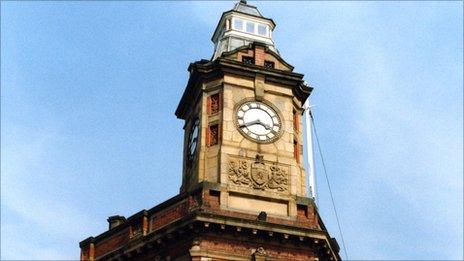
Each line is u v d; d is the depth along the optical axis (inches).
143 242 1456.7
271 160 1536.7
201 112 1593.3
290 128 1595.7
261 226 1416.1
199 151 1542.8
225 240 1406.3
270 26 1807.3
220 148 1519.4
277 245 1428.4
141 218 1504.7
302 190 1553.9
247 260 1396.4
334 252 1533.0
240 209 1453.0
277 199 1486.2
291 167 1539.1
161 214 1486.2
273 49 1768.0
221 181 1473.9
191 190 1460.4
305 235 1437.0
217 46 1809.8
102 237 1576.0
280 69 1663.4
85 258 1573.6
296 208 1489.9
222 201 1446.9
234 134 1547.7
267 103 1608.0
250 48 1679.4
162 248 1441.9
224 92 1589.6
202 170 1519.4
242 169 1501.0
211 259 1381.6
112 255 1504.7
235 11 1797.5
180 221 1411.2
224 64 1608.0
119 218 1649.9
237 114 1574.8
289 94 1636.3
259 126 1576.0
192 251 1379.2
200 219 1390.3
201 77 1626.5
